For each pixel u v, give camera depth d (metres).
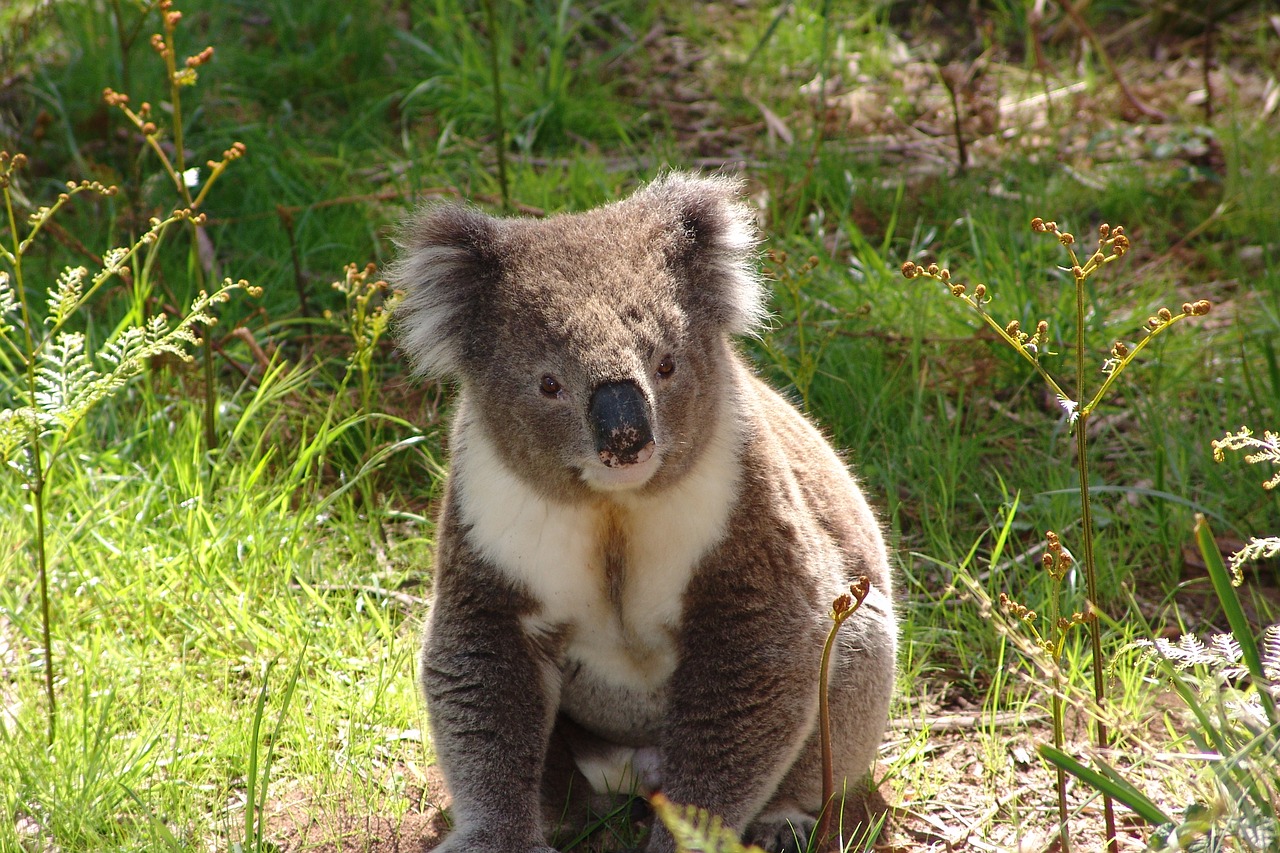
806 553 4.94
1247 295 9.17
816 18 12.75
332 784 5.28
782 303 8.60
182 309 8.50
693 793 4.82
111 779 5.14
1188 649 4.15
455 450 5.10
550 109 11.20
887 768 5.54
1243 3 13.14
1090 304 8.79
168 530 6.80
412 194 9.66
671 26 13.14
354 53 11.91
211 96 11.27
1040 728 5.75
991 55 12.94
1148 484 7.49
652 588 4.84
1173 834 3.67
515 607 4.89
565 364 4.54
